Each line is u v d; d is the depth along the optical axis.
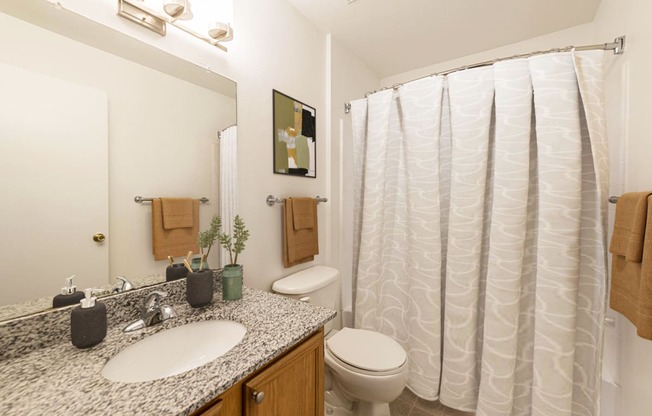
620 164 1.38
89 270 0.86
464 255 1.47
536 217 1.37
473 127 1.44
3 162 0.70
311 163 1.83
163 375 0.82
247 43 1.37
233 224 1.32
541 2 1.63
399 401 1.66
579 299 1.32
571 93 1.25
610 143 1.48
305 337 0.91
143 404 0.54
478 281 1.47
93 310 0.75
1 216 0.70
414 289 1.62
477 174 1.43
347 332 1.55
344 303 2.15
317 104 1.88
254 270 1.45
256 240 1.45
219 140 1.25
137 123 0.97
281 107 1.58
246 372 0.66
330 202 1.98
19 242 0.73
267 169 1.51
